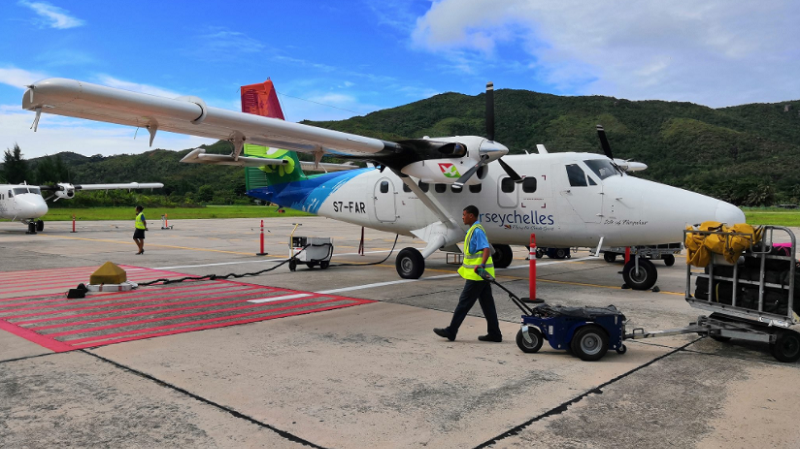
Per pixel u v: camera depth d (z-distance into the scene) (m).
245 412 3.74
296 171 14.42
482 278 5.58
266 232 27.62
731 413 3.76
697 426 3.53
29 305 7.86
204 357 5.14
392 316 7.19
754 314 5.08
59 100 5.99
